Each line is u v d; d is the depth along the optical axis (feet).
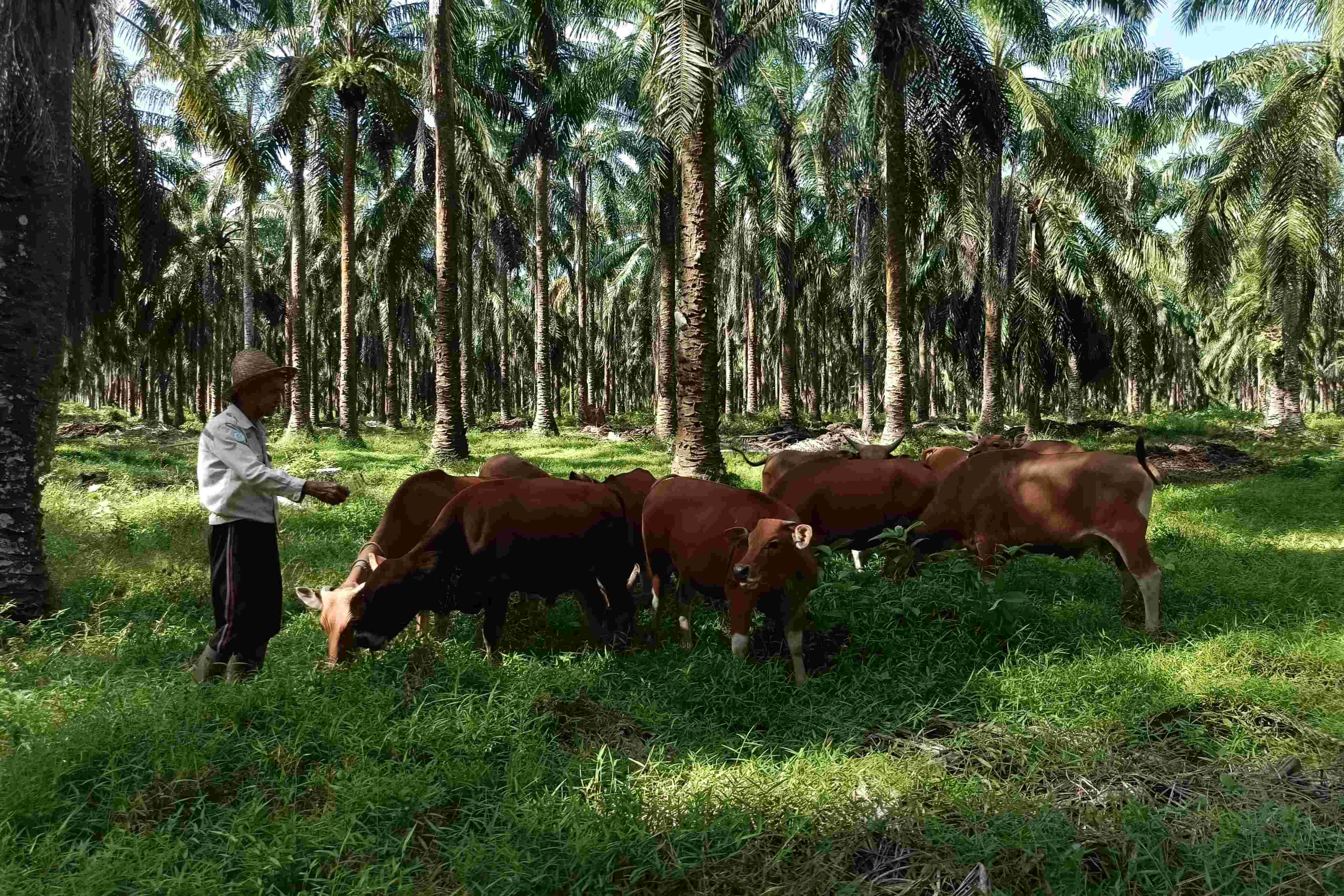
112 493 41.60
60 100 21.97
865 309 85.35
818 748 14.29
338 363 153.48
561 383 171.42
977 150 62.34
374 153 85.15
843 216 85.35
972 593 19.70
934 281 91.45
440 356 61.41
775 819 11.86
